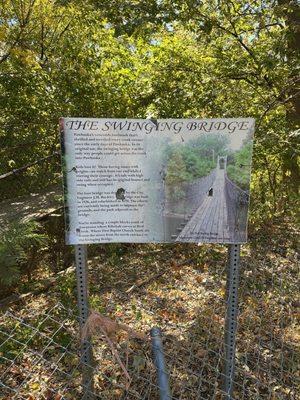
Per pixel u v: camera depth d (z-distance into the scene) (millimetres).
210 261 5512
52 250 5758
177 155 2543
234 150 2545
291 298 4480
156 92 7434
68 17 9055
